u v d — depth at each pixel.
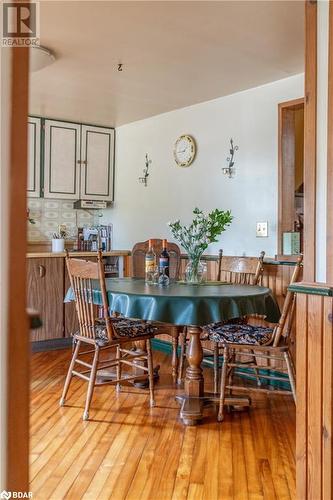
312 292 1.70
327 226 1.71
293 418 2.81
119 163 5.34
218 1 2.35
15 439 0.83
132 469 2.13
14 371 0.83
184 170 4.46
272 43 2.88
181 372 3.50
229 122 4.00
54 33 2.73
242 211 3.90
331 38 1.69
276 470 2.14
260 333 2.85
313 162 1.76
